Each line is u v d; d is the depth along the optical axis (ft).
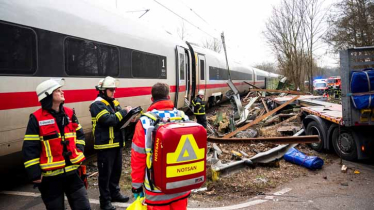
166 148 6.73
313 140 18.90
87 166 18.84
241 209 12.26
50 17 15.88
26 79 14.30
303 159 17.92
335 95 72.08
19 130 13.99
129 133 24.43
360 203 12.78
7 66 13.39
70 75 17.15
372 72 17.06
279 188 14.73
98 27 19.77
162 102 8.12
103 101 11.98
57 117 8.55
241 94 85.51
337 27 69.41
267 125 31.94
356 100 17.02
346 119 17.54
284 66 97.30
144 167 7.49
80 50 17.99
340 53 17.57
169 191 6.85
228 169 16.39
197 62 41.91
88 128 18.98
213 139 20.97
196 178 7.20
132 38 23.94
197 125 7.33
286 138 19.48
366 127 18.51
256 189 14.56
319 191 14.24
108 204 12.14
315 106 28.66
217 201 13.15
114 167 12.82
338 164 18.78
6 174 16.07
